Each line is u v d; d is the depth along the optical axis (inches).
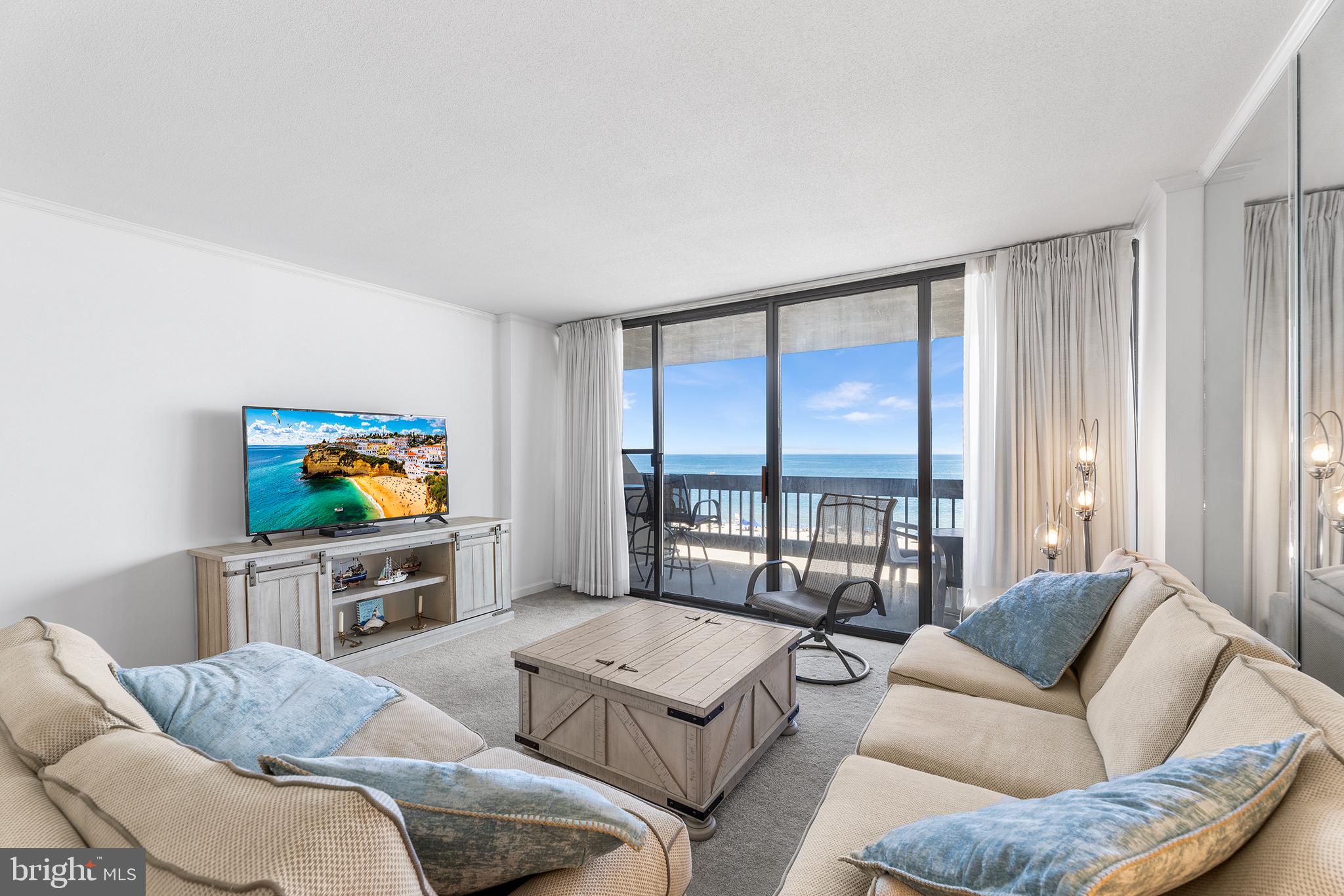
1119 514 122.3
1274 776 32.2
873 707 115.3
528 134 86.8
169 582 125.5
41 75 71.4
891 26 65.1
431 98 77.6
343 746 60.3
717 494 187.8
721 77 73.8
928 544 153.1
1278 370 71.3
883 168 97.8
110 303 117.8
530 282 163.3
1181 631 58.9
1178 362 99.4
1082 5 62.2
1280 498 70.7
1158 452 107.4
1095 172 99.3
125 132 85.0
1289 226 68.8
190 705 54.9
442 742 65.4
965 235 128.6
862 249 137.5
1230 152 86.5
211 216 115.9
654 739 81.7
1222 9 62.7
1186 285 99.3
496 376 201.2
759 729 93.5
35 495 109.4
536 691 94.7
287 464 136.1
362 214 115.4
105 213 114.3
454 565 160.6
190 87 74.5
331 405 154.6
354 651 138.1
